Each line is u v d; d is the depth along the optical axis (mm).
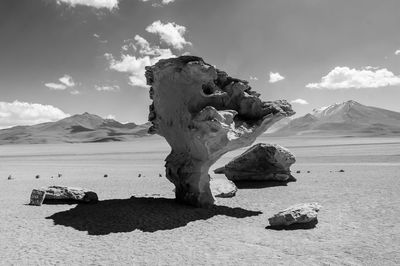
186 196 17766
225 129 15531
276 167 24891
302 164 38406
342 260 10445
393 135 185500
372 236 12562
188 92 16797
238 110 17516
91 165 44438
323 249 11445
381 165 33906
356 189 21266
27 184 26438
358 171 29719
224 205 18000
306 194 20516
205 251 11461
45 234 13461
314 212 14398
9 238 12969
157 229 14008
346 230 13414
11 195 21594
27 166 44312
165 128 18609
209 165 17219
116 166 41875
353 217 15203
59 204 18328
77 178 29844
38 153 85875
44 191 18531
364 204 17344
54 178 30109
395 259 10367
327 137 173500
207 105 16906
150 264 10422
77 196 18453
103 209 16953
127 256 11109
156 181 27125
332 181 24719
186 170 17516
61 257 11070
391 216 15008
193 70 15938
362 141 114125
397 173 27391
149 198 19547
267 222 14906
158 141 176750
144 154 69000
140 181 27234
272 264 10258
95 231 13805
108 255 11219
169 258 10875
